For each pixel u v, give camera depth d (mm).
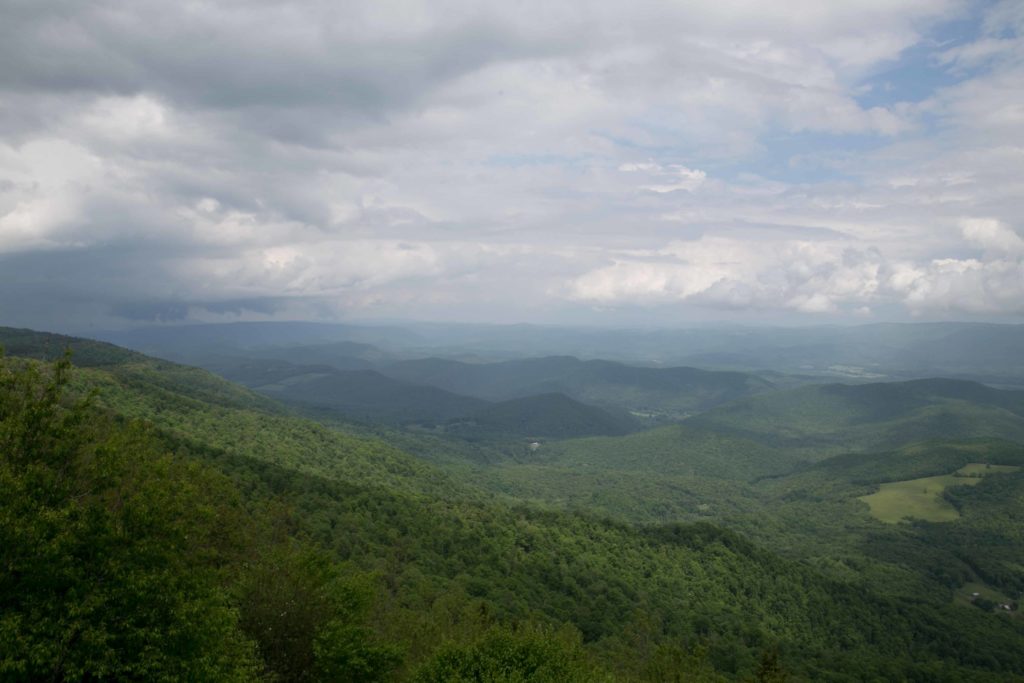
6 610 23219
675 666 61250
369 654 36312
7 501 24172
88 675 24562
